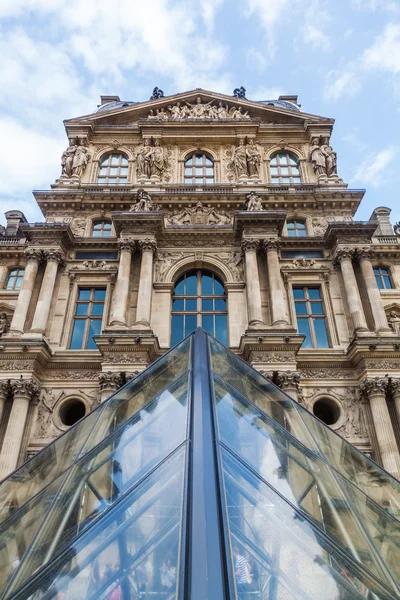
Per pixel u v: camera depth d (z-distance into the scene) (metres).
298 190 36.62
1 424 25.16
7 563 7.36
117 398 14.35
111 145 40.78
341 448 12.84
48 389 27.06
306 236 32.91
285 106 49.12
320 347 29.59
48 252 31.11
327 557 6.52
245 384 14.18
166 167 38.88
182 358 14.81
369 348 26.59
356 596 5.76
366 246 31.53
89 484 9.10
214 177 38.38
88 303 31.20
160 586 5.34
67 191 35.69
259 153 39.88
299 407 14.38
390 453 23.62
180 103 43.41
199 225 33.03
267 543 6.38
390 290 34.12
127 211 31.77
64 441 12.80
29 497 10.00
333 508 8.51
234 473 7.81
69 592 5.92
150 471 8.21
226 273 31.39
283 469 9.20
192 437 8.76
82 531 7.12
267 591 5.39
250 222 31.62
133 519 6.95
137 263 31.12
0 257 37.53
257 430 10.62
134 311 29.17
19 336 27.39
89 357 27.70
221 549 5.68
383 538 8.05
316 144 39.91
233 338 28.70
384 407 25.23
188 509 6.45
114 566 6.09
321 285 31.66
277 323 27.48
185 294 31.64
